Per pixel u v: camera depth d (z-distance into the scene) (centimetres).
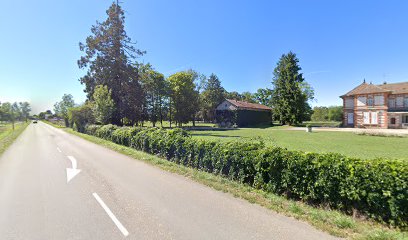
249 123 5019
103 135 2289
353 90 4353
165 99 4762
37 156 1313
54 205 561
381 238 384
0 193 655
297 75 4800
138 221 470
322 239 387
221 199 588
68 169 957
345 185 488
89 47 3375
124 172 891
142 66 4459
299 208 510
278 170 617
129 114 3666
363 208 470
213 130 3806
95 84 3444
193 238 400
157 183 736
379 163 468
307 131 3250
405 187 419
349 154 1379
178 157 1035
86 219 482
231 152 755
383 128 3850
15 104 11869
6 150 1603
